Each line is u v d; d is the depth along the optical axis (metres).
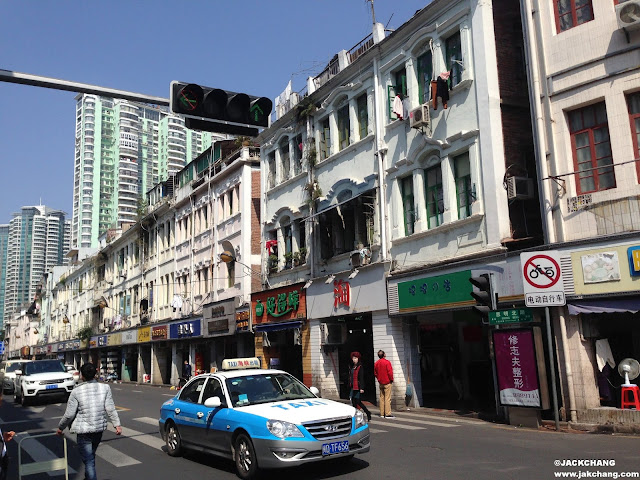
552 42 12.94
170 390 30.14
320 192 21.11
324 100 21.44
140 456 9.92
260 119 8.67
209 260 31.05
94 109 118.94
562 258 11.89
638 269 10.80
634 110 11.77
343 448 7.53
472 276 13.86
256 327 24.50
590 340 11.76
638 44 11.65
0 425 15.09
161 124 126.50
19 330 101.81
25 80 7.45
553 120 12.78
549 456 8.37
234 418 8.02
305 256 22.27
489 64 14.59
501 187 14.06
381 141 18.30
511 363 11.88
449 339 18.52
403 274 16.30
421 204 16.53
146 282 40.91
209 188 31.52
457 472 7.50
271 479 7.59
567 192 12.38
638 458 8.05
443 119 15.89
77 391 7.31
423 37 16.73
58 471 9.00
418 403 16.17
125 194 118.88
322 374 20.17
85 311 57.78
